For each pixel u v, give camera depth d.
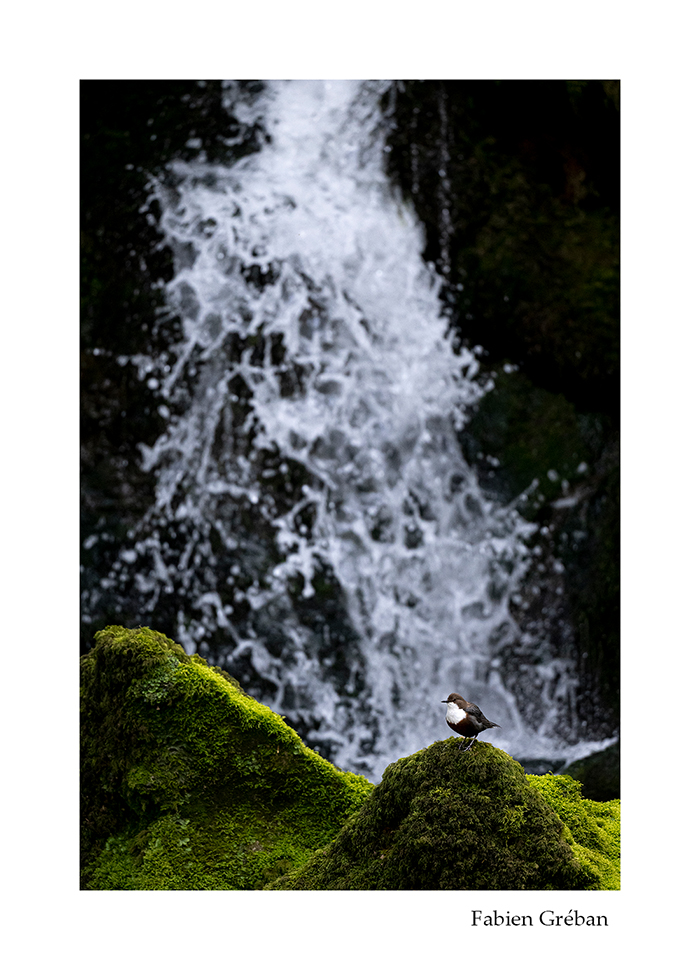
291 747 2.72
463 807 2.28
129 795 2.66
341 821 2.67
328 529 5.77
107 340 5.77
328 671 5.62
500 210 5.71
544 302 5.62
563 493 5.62
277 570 5.70
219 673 2.94
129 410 5.78
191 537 5.75
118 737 2.72
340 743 5.55
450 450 5.77
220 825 2.64
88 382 5.74
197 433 5.81
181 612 5.67
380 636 5.66
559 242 5.65
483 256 5.70
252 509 5.76
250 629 5.66
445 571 5.70
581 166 5.62
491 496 5.70
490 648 5.61
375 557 5.74
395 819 2.37
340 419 5.83
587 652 5.50
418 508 5.76
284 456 5.79
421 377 5.80
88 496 5.69
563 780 3.00
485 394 5.75
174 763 2.67
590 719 5.44
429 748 2.41
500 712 5.53
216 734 2.70
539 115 5.60
